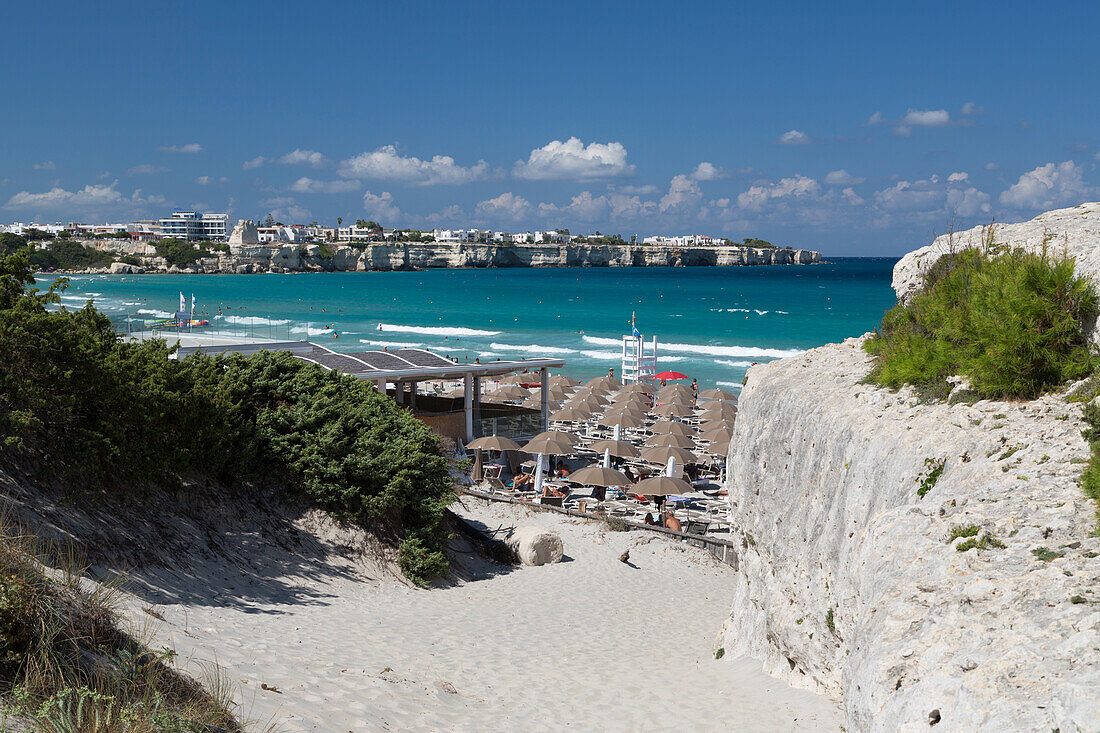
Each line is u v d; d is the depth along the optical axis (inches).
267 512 729.6
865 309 5191.9
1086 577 218.4
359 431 813.2
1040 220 549.6
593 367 2864.2
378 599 673.0
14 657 254.1
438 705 400.5
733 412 1568.7
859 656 237.8
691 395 1897.1
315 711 332.2
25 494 513.3
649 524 1059.9
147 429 622.2
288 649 441.4
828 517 427.5
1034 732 166.7
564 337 3747.5
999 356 378.0
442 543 839.1
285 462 768.3
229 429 729.6
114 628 316.2
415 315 4825.3
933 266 558.9
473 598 734.5
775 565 499.8
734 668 522.9
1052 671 183.6
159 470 643.5
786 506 498.3
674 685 490.6
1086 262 409.4
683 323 4338.1
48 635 270.7
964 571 239.3
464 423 1428.4
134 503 605.9
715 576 914.7
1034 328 379.2
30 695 236.4
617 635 652.7
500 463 1402.6
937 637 215.2
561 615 704.4
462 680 466.6
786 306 5457.7
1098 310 375.6
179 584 544.4
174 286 7273.6
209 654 365.4
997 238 524.4
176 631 385.1
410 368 1362.0
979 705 182.9
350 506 774.5
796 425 506.3
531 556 877.2
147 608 409.4
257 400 831.7
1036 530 252.7
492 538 921.5
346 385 893.8
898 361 455.2
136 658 293.1
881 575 265.3
